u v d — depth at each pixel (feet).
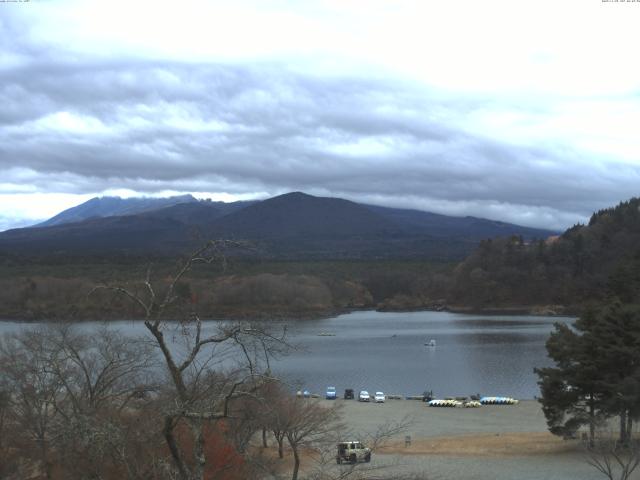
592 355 166.40
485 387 359.46
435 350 513.04
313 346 538.06
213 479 84.94
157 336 55.16
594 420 162.40
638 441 163.02
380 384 367.66
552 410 172.86
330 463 130.82
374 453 172.35
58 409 93.97
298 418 131.95
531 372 405.80
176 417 57.62
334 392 319.06
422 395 329.11
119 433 68.08
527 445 185.26
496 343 553.23
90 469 71.72
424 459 163.53
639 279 375.04
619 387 159.12
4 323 320.91
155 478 67.67
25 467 104.99
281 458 123.75
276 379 71.36
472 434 216.74
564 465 153.28
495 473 146.10
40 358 117.50
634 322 166.91
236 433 94.94
